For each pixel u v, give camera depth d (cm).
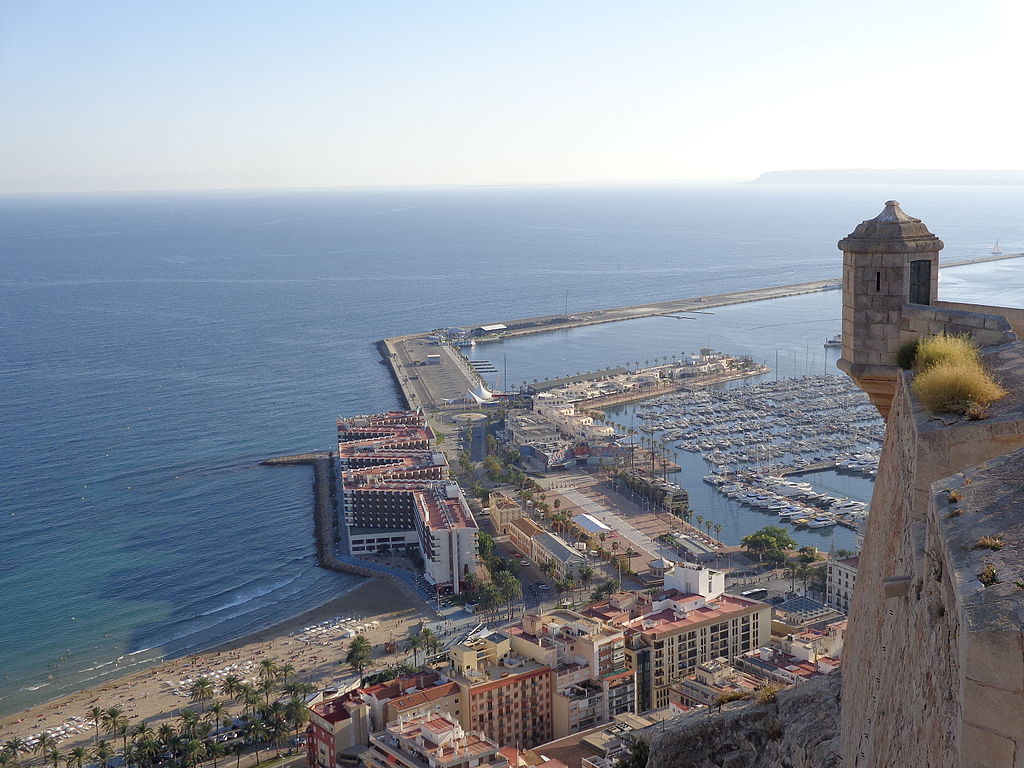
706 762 5084
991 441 2962
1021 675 1827
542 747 15562
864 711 3678
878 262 4694
